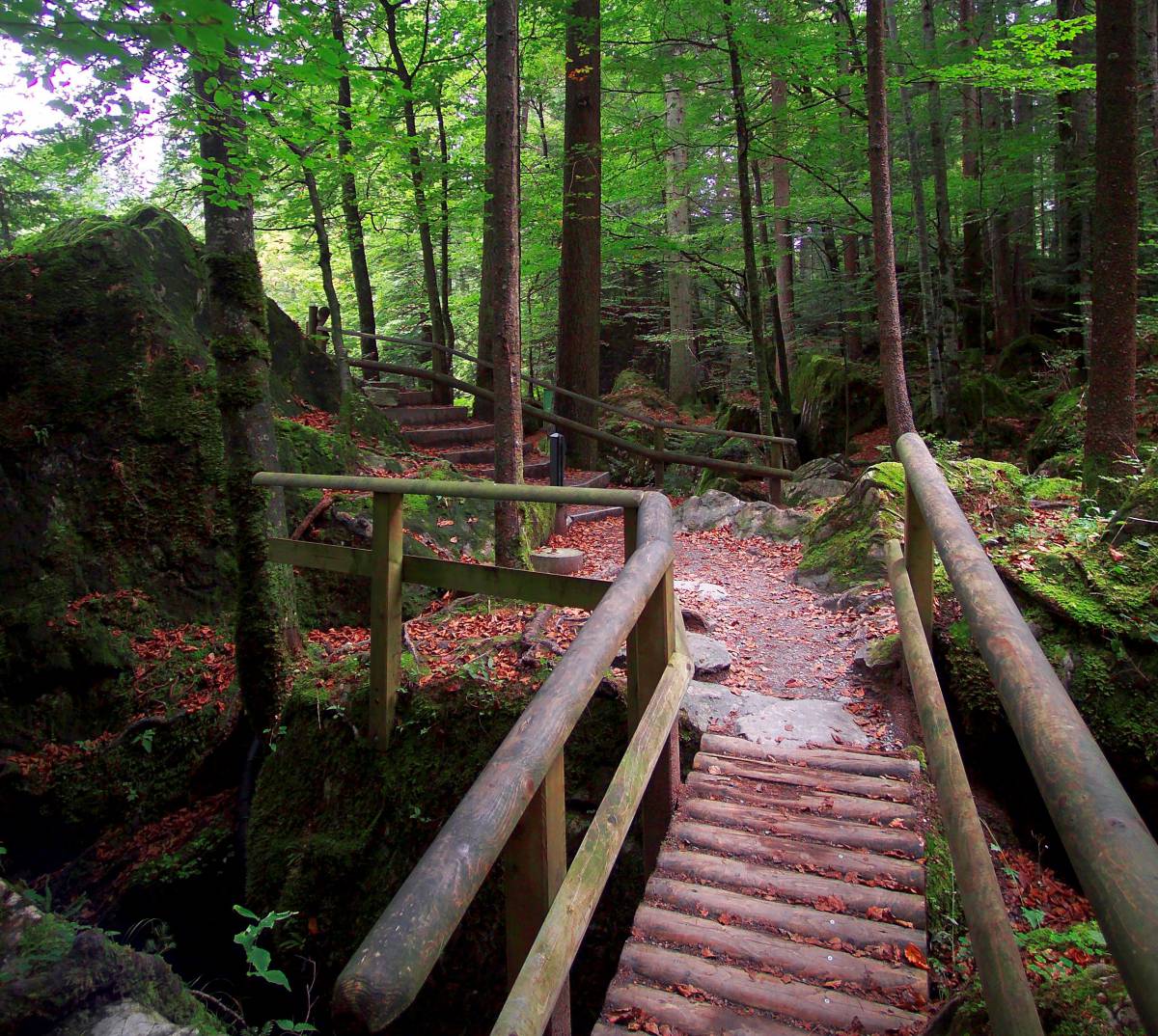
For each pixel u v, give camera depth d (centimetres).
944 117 1278
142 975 258
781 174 1406
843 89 1004
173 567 666
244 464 498
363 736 437
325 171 855
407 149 775
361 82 418
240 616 505
